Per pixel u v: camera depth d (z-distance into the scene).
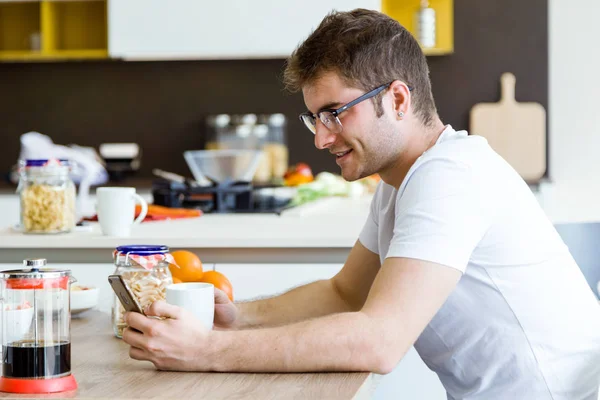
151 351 1.24
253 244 2.33
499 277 1.41
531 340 1.43
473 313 1.45
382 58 1.40
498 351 1.45
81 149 4.98
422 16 4.80
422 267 1.29
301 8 4.57
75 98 5.17
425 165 1.36
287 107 5.07
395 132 1.44
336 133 1.42
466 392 1.52
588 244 2.18
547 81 4.86
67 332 1.16
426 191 1.33
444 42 4.89
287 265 2.36
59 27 5.12
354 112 1.40
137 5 4.63
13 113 5.20
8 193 4.54
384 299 1.28
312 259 2.34
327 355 1.23
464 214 1.33
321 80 1.39
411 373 2.40
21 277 1.13
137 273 1.41
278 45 4.61
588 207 4.86
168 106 5.13
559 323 1.44
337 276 1.77
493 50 4.89
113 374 1.23
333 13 1.44
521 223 1.41
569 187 4.87
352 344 1.23
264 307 1.68
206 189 3.19
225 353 1.24
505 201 1.39
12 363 1.13
